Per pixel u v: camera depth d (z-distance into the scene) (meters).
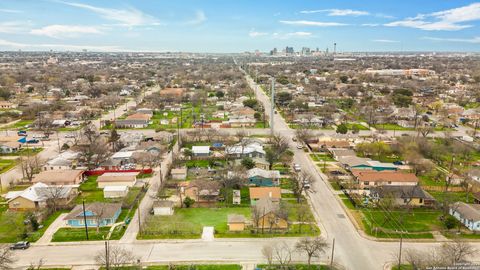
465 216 71.31
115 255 56.03
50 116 166.00
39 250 62.34
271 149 111.44
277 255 60.69
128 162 107.00
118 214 75.12
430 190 88.69
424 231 69.00
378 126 157.00
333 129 152.75
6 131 145.75
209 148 118.75
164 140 128.75
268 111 187.88
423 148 113.19
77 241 65.19
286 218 69.19
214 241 65.38
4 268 53.72
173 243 64.69
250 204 81.06
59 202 80.75
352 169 99.12
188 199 79.75
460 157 114.12
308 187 88.88
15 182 94.00
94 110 181.12
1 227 70.25
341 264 58.44
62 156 108.12
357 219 73.75
